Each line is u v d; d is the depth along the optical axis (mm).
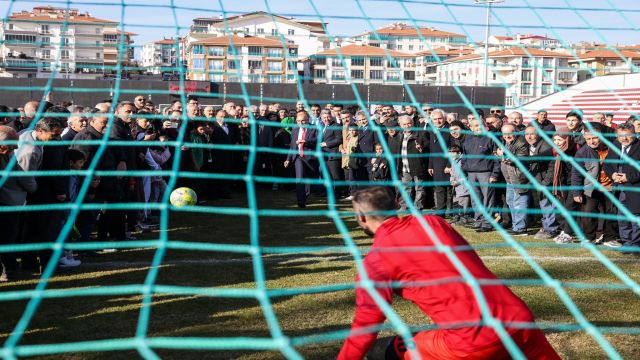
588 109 18297
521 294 5164
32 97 23125
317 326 4363
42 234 5742
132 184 7379
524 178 7906
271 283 5539
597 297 5102
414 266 2619
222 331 4234
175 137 9867
